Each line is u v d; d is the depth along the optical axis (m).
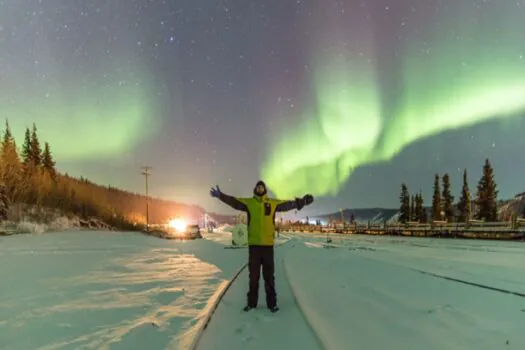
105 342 4.57
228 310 5.96
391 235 43.19
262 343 4.33
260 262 6.02
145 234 48.12
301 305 5.87
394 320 4.96
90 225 57.53
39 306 6.58
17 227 41.66
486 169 48.16
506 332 4.46
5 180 49.56
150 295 7.50
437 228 36.75
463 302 6.04
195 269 11.87
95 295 7.54
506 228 28.84
